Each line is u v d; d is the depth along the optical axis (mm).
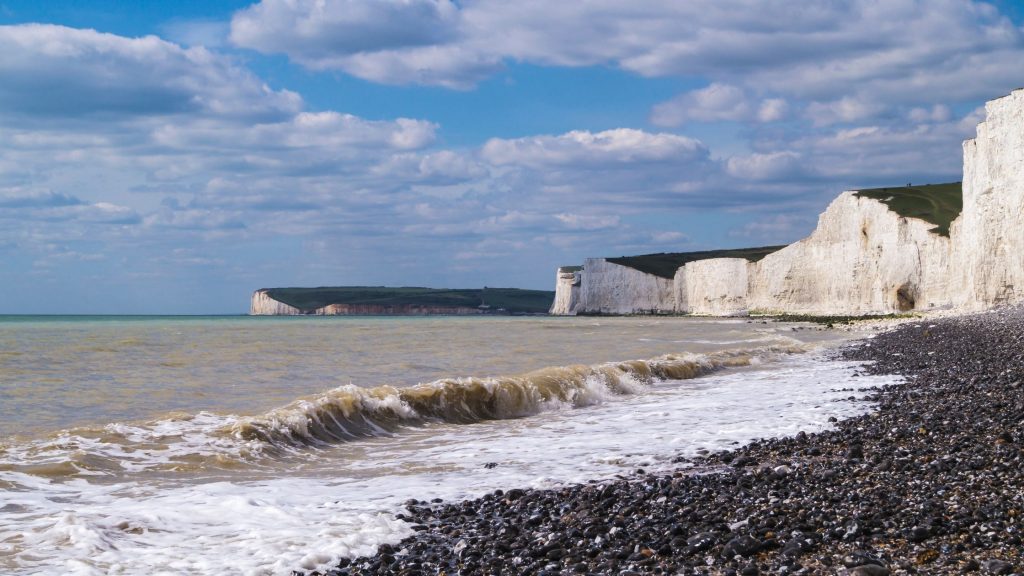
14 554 6508
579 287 162000
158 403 16859
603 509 7945
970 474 8523
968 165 62094
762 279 111688
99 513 7828
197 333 56531
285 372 24391
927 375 20234
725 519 7355
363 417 14672
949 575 5609
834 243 96562
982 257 56312
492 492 9164
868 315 82125
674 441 12273
